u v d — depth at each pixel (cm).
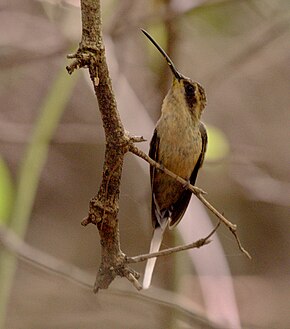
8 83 1260
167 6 945
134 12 1002
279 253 1444
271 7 1071
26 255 816
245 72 1402
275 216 1427
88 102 1282
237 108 1429
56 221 1402
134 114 981
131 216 1237
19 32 1105
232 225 471
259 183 1254
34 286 1237
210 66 1285
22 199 747
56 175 1390
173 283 931
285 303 1294
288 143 1426
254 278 1353
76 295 1229
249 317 1245
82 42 414
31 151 753
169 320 902
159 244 661
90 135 1202
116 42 1048
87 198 1403
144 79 1153
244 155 1252
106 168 448
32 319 1221
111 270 459
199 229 915
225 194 1302
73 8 931
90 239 1407
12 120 1271
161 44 966
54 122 764
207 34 1193
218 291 911
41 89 1263
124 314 1202
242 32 1191
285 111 1445
